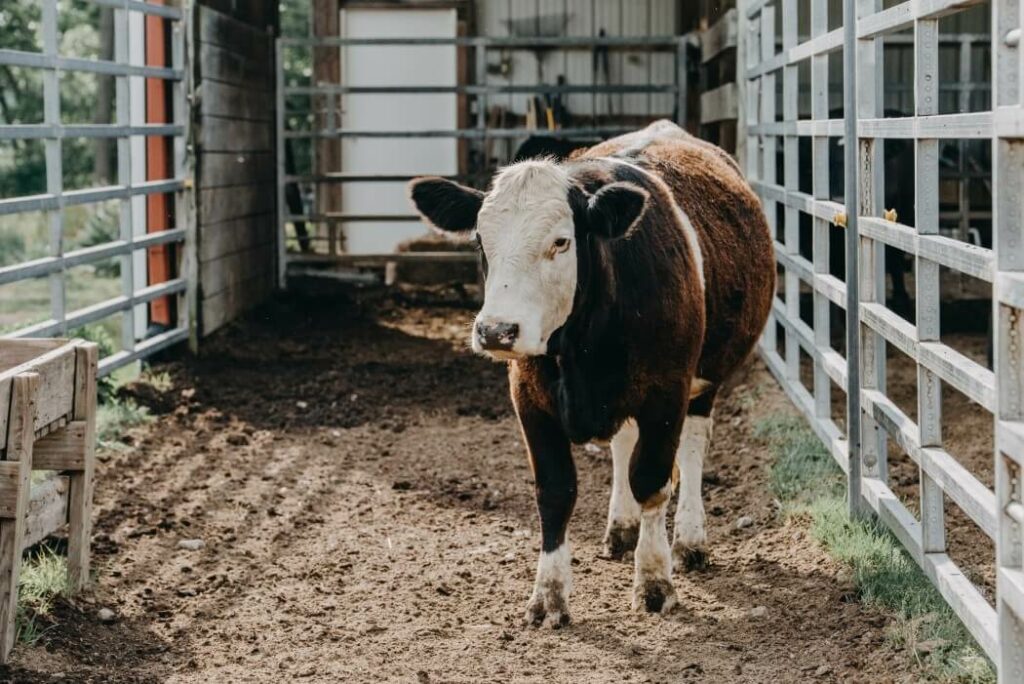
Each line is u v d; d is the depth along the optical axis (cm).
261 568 571
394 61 1518
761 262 613
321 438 812
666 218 509
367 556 589
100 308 833
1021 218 356
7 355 529
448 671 452
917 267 479
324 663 462
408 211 1537
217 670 455
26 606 485
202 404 889
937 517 473
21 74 3212
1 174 2975
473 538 615
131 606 517
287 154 1371
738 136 993
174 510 652
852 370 586
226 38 1115
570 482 498
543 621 496
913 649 437
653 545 509
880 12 527
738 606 512
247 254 1203
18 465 437
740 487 682
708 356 561
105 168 2409
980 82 1315
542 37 1380
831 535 567
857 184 582
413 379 981
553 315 447
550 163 461
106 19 2427
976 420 760
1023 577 355
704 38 1208
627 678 443
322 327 1184
